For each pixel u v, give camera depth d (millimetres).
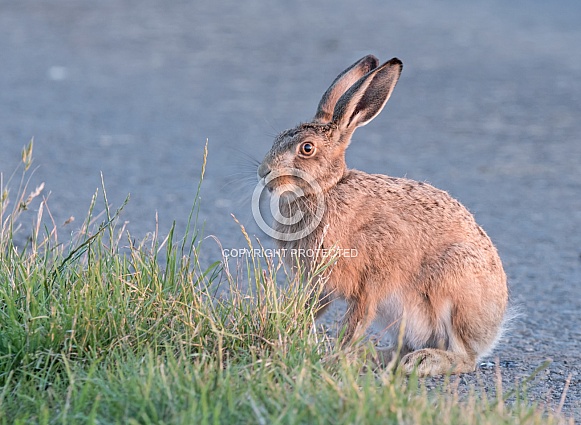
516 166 30016
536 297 19047
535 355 15805
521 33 53969
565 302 18703
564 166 30078
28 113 36000
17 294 13492
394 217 15086
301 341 13008
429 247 15133
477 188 27547
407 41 51594
